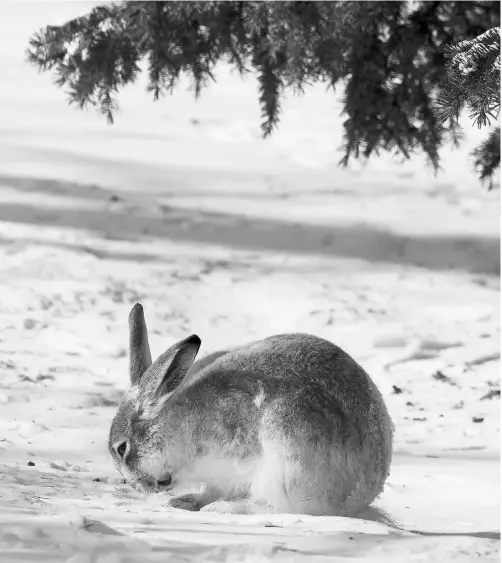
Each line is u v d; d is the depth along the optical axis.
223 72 55.75
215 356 13.19
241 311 27.17
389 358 24.02
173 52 23.67
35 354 22.11
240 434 12.12
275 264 31.84
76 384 20.23
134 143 44.62
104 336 23.66
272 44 22.44
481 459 16.94
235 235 34.44
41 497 11.16
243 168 42.94
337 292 29.25
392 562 8.40
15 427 16.66
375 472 12.16
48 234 32.19
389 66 23.97
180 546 8.49
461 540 9.29
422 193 40.94
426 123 24.09
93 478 13.38
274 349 12.49
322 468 11.86
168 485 12.52
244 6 23.36
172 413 12.42
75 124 46.66
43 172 38.66
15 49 55.84
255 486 12.06
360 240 34.88
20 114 47.12
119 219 34.56
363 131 24.31
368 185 41.75
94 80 23.53
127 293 27.33
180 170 41.59
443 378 22.83
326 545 8.91
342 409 12.09
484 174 26.81
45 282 27.55
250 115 50.34
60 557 7.89
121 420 12.64
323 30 22.16
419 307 28.50
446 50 14.27
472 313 28.16
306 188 40.81
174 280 29.23
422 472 15.89
